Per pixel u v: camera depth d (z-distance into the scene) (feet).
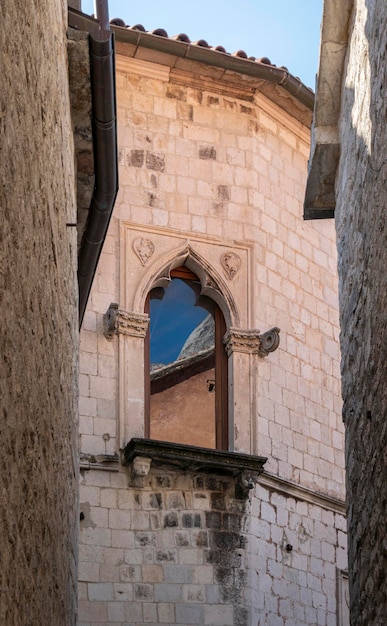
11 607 27.96
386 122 41.14
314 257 89.04
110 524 76.23
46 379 34.76
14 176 28.73
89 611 74.38
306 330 86.74
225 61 84.69
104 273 81.10
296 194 89.40
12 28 28.84
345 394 47.62
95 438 77.61
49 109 36.73
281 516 80.94
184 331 83.15
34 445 31.94
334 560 83.51
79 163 50.24
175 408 81.41
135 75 85.51
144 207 83.41
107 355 79.61
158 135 85.25
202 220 84.58
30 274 31.32
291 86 86.89
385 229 40.60
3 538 26.81
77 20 46.37
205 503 78.13
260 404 81.97
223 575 77.25
